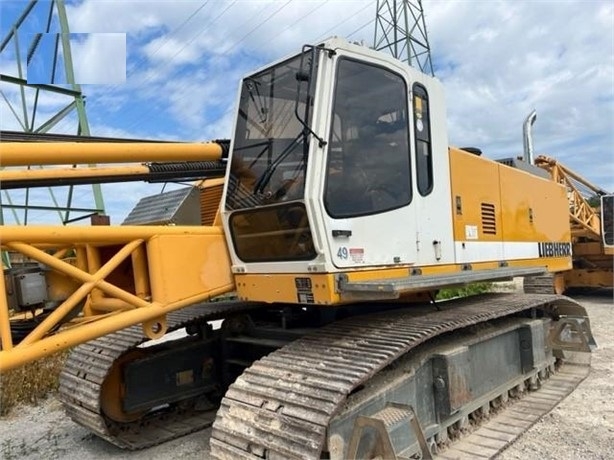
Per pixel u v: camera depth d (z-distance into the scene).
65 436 5.00
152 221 5.08
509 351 5.40
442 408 4.12
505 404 5.18
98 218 4.03
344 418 3.25
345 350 3.56
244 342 4.80
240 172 3.95
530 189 6.46
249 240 3.87
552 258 6.91
